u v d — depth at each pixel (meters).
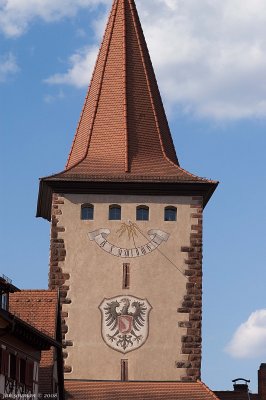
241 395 88.56
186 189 77.31
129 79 82.44
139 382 74.38
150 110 81.88
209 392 73.50
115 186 77.25
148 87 82.50
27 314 64.25
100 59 83.56
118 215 77.19
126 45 83.44
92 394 71.94
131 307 75.50
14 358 54.94
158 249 76.62
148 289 75.94
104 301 75.62
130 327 75.25
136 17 84.50
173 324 75.38
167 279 76.12
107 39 83.81
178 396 72.69
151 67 83.44
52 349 62.97
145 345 75.06
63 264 76.31
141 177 77.56
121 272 76.19
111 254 76.44
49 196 79.62
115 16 84.38
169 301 75.75
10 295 65.06
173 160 81.12
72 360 74.69
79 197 77.31
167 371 74.69
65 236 76.69
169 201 77.38
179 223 77.06
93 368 74.62
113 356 74.88
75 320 75.31
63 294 75.75
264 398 88.69
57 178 76.94
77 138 82.12
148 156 80.12
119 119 81.19
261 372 89.44
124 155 79.62
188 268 76.38
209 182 77.00
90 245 76.62
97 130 81.12
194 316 75.50
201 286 76.06
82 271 76.19
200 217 77.19
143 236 76.81
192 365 74.88
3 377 52.88
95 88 82.62
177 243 76.75
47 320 63.91
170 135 82.19
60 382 65.31
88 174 77.50
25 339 55.66
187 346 75.06
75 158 81.31
